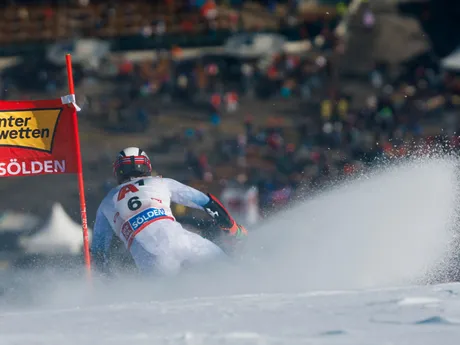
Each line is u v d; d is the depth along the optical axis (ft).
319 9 566.77
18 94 502.79
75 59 500.33
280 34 544.62
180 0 566.36
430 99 448.24
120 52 546.26
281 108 464.24
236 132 430.61
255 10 572.51
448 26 512.22
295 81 493.77
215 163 382.01
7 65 529.45
